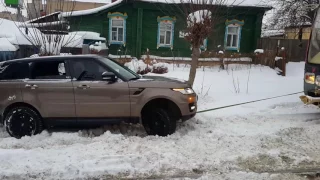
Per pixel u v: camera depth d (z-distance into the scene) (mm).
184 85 6176
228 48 20453
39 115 5980
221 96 9914
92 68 6094
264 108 8469
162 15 19438
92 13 18703
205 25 8547
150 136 5969
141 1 18234
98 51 13422
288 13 19672
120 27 19484
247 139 5949
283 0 19609
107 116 5984
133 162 4766
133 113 5973
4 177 4332
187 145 5531
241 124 6949
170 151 5238
